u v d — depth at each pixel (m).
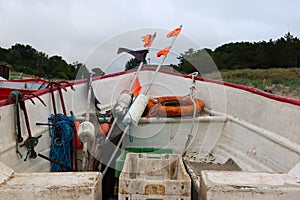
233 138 4.40
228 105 4.78
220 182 2.08
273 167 3.38
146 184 2.23
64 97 4.32
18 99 3.09
